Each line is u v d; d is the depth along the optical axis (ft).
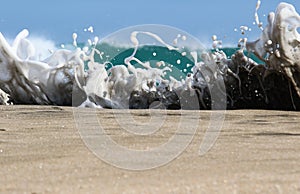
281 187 26.02
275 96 74.74
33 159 34.63
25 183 27.73
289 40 73.26
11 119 55.21
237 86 75.66
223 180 27.78
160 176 29.27
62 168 31.63
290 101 74.23
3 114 58.70
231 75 76.07
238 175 29.17
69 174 29.96
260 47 75.77
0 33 83.05
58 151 37.50
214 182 27.30
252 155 35.78
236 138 43.83
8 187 26.89
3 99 83.05
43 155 35.99
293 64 73.20
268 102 75.41
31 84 81.61
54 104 81.66
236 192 25.13
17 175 29.81
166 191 25.48
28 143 41.24
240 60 76.48
